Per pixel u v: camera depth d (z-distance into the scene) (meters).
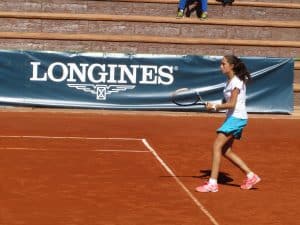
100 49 19.91
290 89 18.03
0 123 15.12
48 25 20.22
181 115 17.22
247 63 17.80
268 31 21.09
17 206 8.02
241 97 8.88
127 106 17.52
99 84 17.45
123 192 8.87
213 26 20.75
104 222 7.42
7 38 19.59
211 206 8.27
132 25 20.47
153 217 7.68
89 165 10.60
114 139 13.36
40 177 9.63
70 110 17.28
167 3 21.11
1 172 9.89
